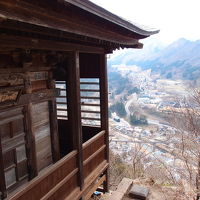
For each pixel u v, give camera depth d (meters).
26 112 4.17
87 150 5.06
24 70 4.05
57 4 2.28
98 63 5.83
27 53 3.86
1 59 3.64
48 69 4.77
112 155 12.22
